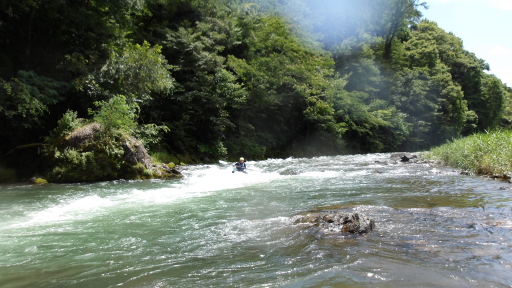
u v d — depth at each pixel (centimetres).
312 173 1202
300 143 2884
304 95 2680
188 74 2052
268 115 2670
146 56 1457
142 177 1118
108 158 1080
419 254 343
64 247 399
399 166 1414
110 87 1383
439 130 4228
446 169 1252
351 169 1320
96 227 491
